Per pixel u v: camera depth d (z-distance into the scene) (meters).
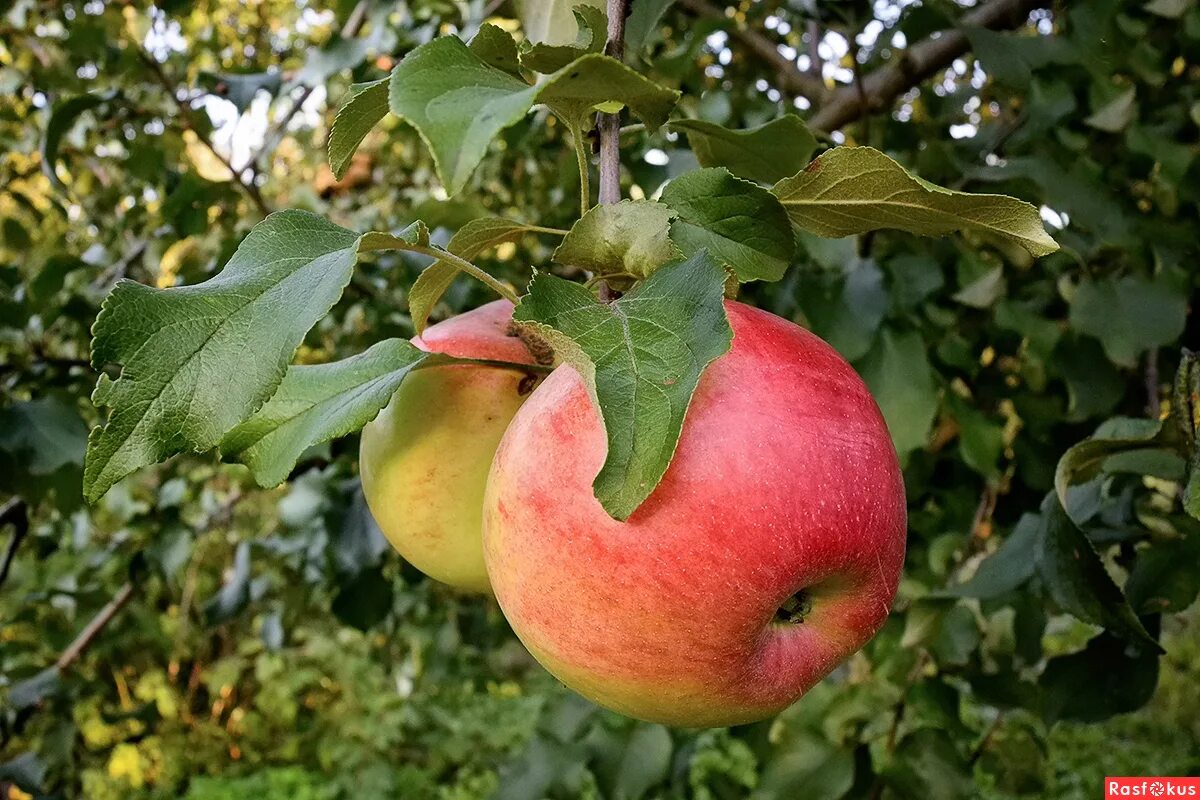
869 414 0.16
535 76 0.17
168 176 0.45
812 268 0.36
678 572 0.14
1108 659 0.28
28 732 0.63
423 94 0.12
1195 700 1.30
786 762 0.33
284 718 1.17
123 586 0.54
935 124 0.42
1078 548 0.22
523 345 0.21
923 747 0.32
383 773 1.13
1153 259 0.34
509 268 0.48
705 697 0.16
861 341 0.30
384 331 0.42
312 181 0.72
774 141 0.21
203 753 1.14
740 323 0.16
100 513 0.67
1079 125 0.40
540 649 0.16
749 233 0.17
